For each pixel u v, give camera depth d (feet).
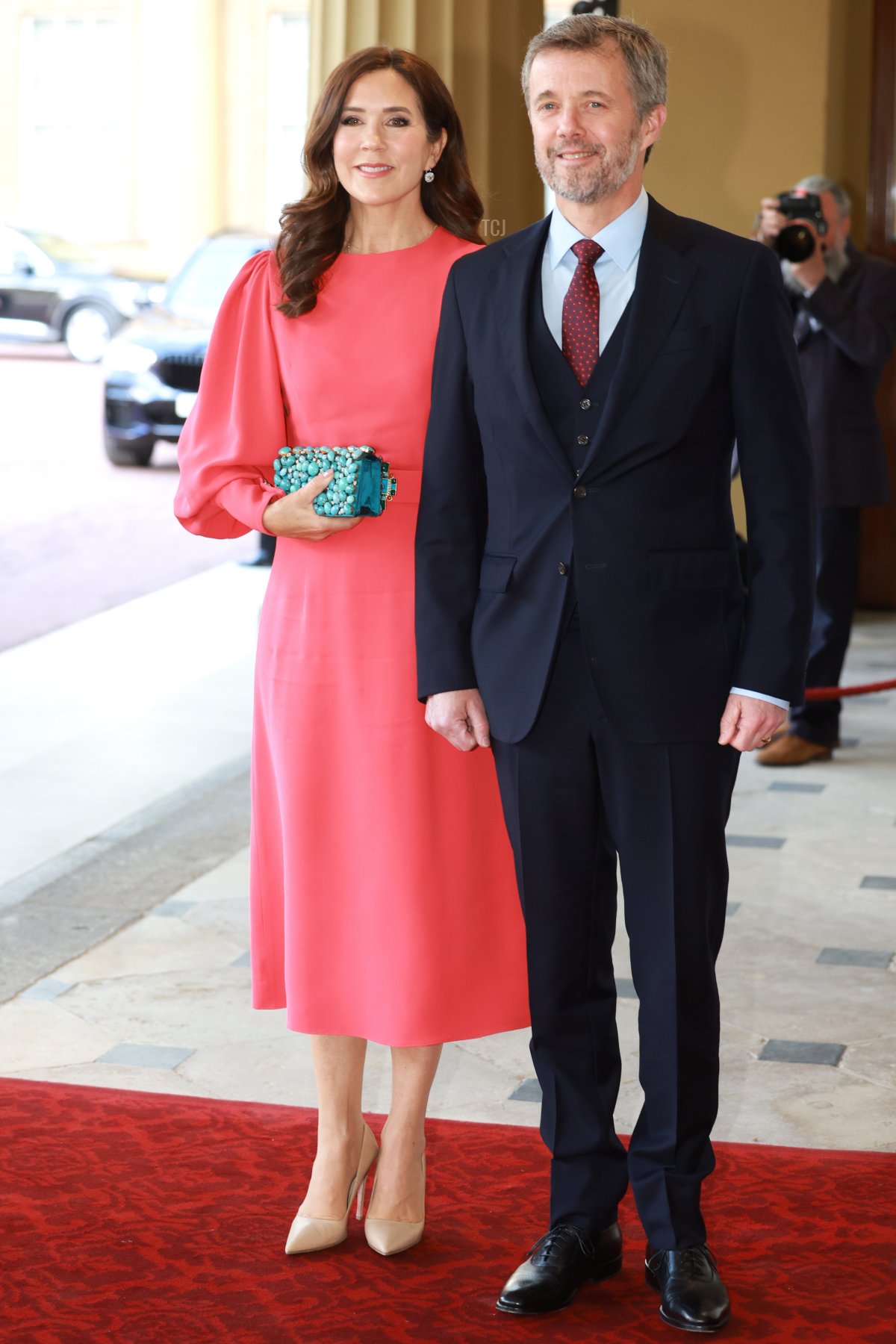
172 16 76.07
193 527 8.96
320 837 8.59
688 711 7.56
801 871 14.97
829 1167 9.37
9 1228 8.77
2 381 57.36
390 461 8.52
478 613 8.02
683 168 22.52
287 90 76.13
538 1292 7.88
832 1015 11.73
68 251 63.62
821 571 18.81
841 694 18.63
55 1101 10.39
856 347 18.01
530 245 7.81
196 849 15.94
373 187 8.32
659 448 7.49
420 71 8.38
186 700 22.27
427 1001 8.51
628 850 7.73
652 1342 7.63
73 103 77.46
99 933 13.64
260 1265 8.41
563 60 7.32
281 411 8.75
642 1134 7.89
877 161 26.78
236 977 12.67
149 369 40.81
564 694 7.73
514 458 7.75
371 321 8.47
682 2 22.16
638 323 7.45
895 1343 7.57
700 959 7.70
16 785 18.28
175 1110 10.28
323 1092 8.75
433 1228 8.80
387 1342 7.68
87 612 28.55
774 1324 7.75
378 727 8.44
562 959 7.99
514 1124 10.12
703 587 7.64
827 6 21.86
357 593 8.45
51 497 39.22
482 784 8.63
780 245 17.85
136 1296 8.09
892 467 27.84
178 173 76.64
